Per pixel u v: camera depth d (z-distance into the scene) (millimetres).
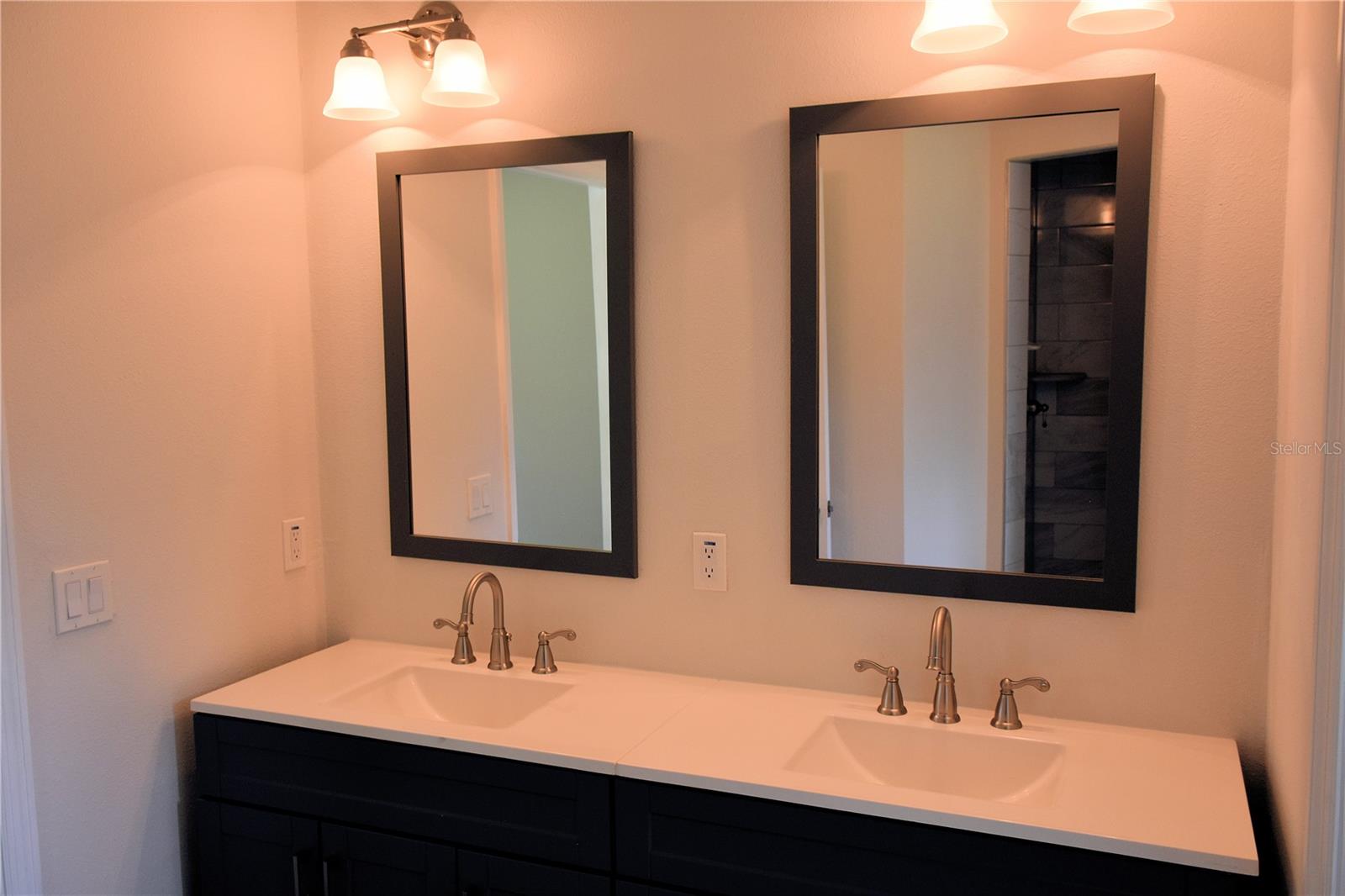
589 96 2104
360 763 1912
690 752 1723
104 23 1896
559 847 1757
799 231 1929
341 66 2043
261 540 2279
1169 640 1777
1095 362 1761
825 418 1952
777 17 1944
